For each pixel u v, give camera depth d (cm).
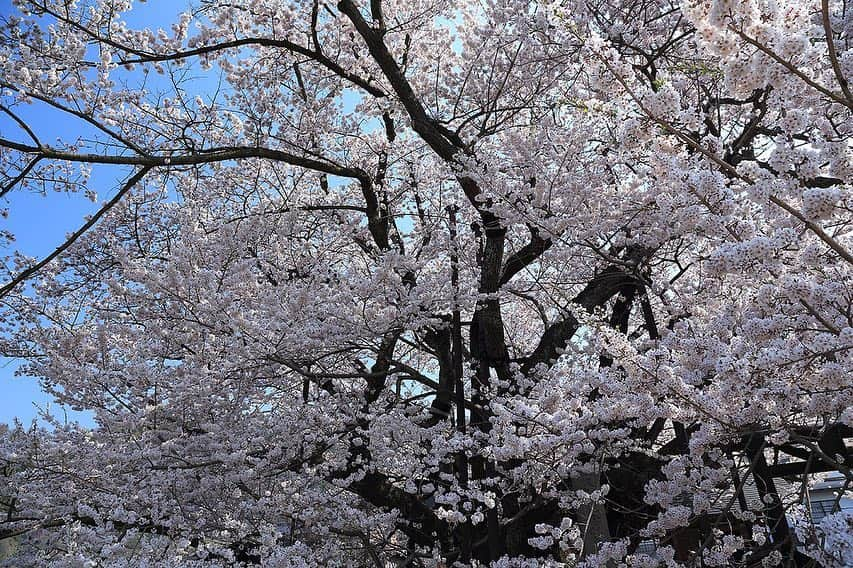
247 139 800
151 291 512
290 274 694
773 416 298
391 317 543
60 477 555
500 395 619
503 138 642
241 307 561
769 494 398
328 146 856
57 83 616
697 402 307
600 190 519
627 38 604
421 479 579
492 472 538
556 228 507
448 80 823
